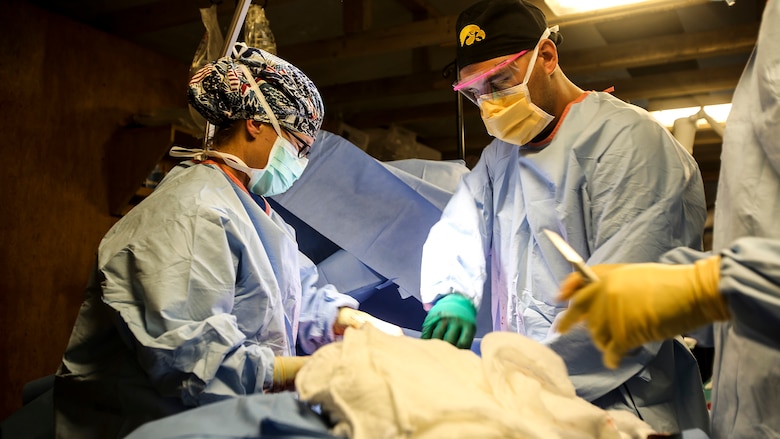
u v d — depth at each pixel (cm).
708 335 142
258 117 162
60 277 333
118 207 354
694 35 349
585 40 381
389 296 218
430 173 221
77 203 342
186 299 134
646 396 146
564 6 231
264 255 153
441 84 404
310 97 168
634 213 151
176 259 136
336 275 210
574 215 162
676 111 304
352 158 208
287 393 105
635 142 157
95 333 145
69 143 340
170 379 130
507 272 176
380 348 103
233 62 164
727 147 132
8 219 314
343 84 431
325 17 371
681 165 155
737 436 123
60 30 340
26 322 319
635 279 93
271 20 369
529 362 110
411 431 87
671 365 149
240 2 183
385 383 94
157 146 346
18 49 321
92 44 353
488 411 89
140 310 135
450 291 173
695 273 92
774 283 87
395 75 442
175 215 142
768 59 120
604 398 148
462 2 365
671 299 90
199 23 357
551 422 96
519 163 175
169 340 128
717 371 132
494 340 110
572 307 97
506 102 169
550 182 164
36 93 328
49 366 327
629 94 403
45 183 329
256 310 149
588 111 168
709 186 558
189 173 155
